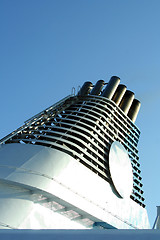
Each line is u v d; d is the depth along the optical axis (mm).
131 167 45500
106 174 39250
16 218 25891
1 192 27516
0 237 8242
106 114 47500
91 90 57031
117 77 57500
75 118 43000
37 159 30625
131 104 61250
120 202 39062
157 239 7398
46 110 44719
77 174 32312
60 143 35562
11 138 37781
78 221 31797
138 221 42219
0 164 29562
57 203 30047
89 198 32438
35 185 27594
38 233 8266
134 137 55000
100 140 41062
